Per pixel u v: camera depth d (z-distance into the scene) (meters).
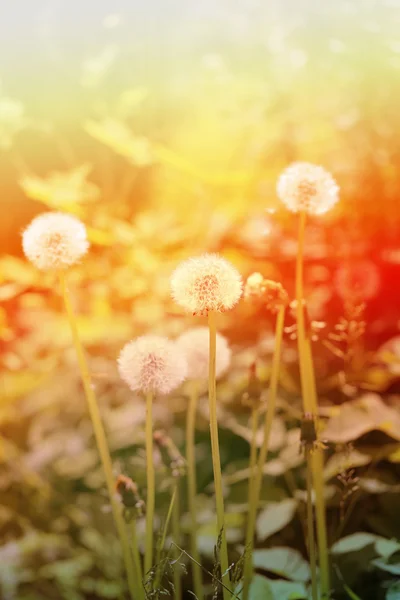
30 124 1.60
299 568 1.03
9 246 1.59
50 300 1.45
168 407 1.29
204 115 1.66
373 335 1.33
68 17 1.69
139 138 1.52
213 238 1.49
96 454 1.25
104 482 1.21
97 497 1.21
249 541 0.93
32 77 1.70
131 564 0.92
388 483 1.10
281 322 0.92
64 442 1.25
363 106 1.50
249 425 1.17
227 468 1.22
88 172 1.56
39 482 1.24
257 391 0.94
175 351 0.89
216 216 1.50
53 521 1.23
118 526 0.92
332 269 1.36
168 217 1.49
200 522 1.15
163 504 1.15
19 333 1.44
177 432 1.28
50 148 1.70
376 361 1.24
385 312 1.34
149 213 1.55
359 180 1.43
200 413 1.28
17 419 1.31
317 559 1.06
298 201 0.90
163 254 1.46
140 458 1.14
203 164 1.62
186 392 1.27
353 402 1.09
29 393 1.32
